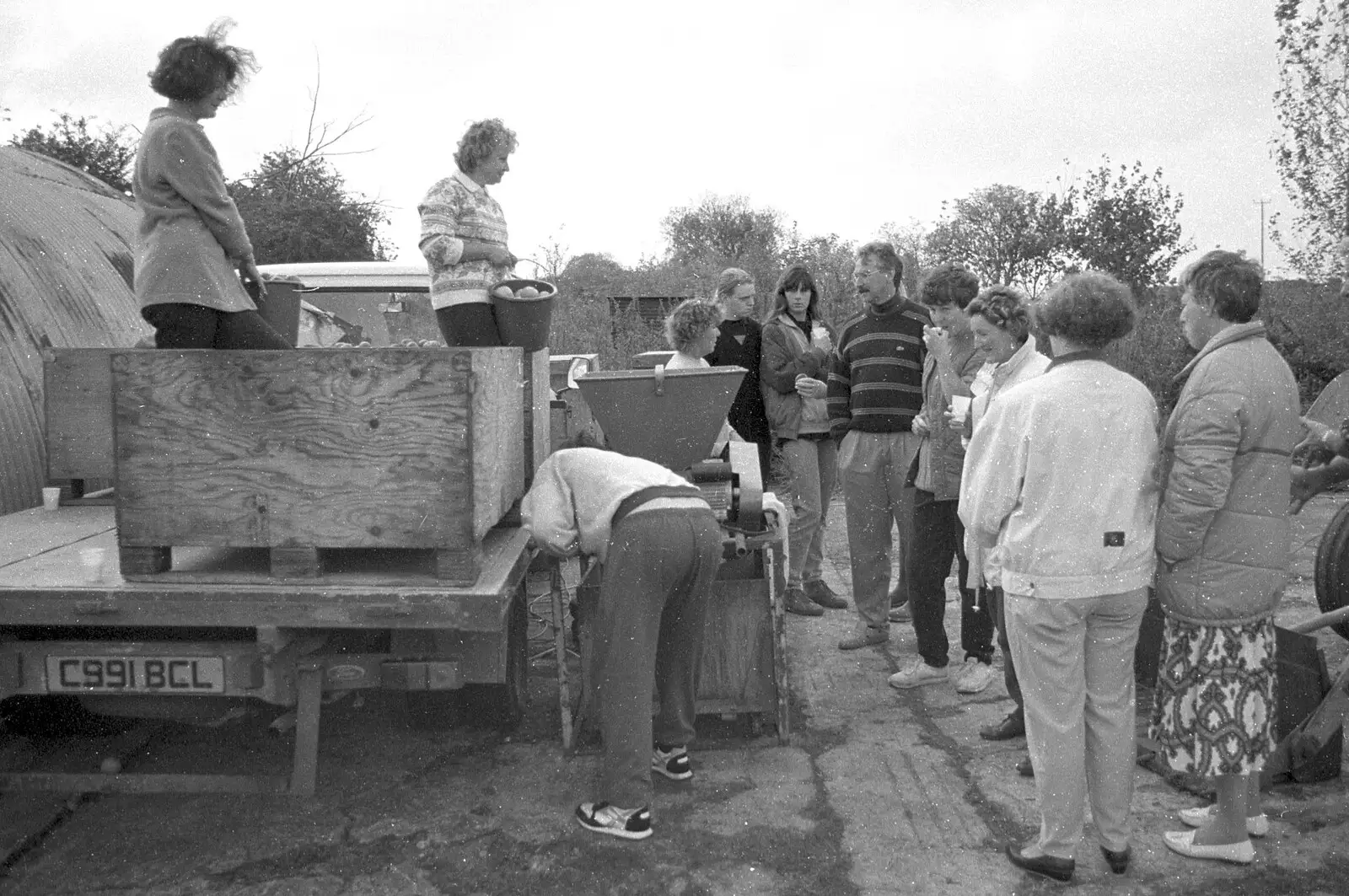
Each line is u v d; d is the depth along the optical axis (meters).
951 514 4.49
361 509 3.09
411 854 3.20
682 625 3.52
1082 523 2.84
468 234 4.06
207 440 3.09
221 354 3.06
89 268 5.21
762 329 5.83
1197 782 3.60
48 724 3.95
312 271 6.94
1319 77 10.04
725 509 3.86
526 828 3.36
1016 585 2.92
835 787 3.67
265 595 3.05
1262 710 2.97
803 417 5.75
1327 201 10.18
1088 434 2.84
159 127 3.37
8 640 3.27
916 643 5.30
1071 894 2.95
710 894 2.97
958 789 3.64
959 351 4.39
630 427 3.93
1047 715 2.96
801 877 3.07
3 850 3.17
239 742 4.05
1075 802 2.96
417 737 4.12
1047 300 3.00
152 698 3.46
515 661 4.08
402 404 3.06
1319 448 4.06
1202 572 2.93
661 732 3.66
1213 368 2.85
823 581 6.10
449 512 3.09
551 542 3.46
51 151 17.28
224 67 3.46
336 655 3.41
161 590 3.08
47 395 4.28
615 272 20.58
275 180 16.31
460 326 4.02
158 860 3.16
